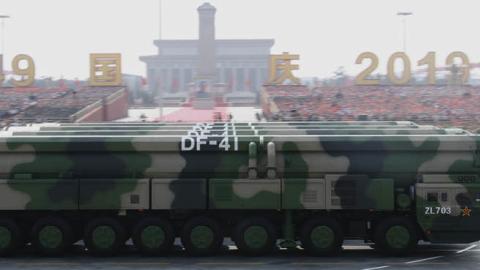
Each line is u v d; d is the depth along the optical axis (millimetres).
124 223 16797
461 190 16109
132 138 16281
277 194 16047
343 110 55562
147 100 120938
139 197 16125
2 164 16391
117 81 71438
